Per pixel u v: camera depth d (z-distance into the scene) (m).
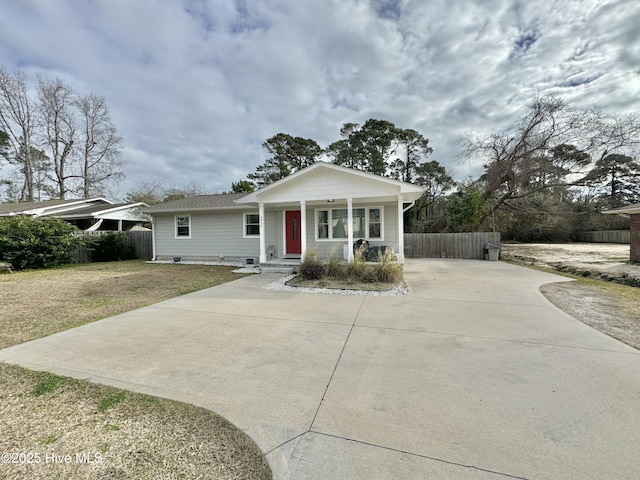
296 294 6.97
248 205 12.26
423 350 3.61
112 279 9.19
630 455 1.86
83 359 3.44
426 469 1.76
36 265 12.10
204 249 14.21
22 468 1.83
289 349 3.70
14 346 3.85
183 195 32.47
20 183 25.97
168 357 3.48
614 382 2.79
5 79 22.86
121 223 18.62
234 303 6.11
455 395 2.60
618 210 12.52
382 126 26.80
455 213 19.28
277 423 2.24
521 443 1.98
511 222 22.48
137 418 2.33
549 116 16.91
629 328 4.34
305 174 10.40
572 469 1.75
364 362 3.30
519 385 2.76
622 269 10.11
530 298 6.23
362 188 9.96
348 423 2.23
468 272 10.20
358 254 9.07
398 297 6.51
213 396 2.64
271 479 1.72
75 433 2.16
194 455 1.92
